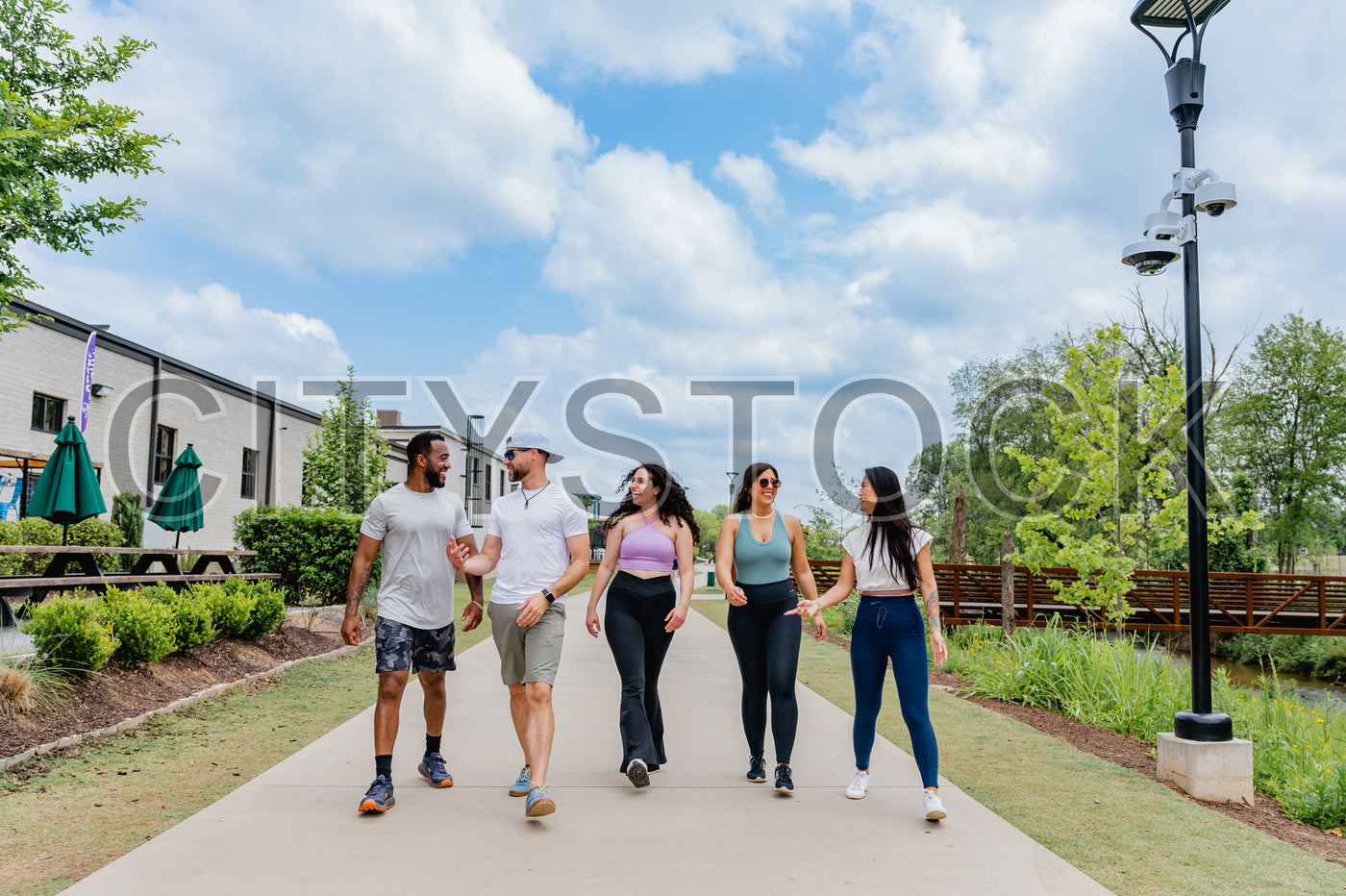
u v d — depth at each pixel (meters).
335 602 13.79
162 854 3.79
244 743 6.05
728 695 8.33
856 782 4.84
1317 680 20.08
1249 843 4.33
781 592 5.03
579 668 10.05
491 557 4.74
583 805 4.62
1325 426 37.22
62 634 6.52
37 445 16.31
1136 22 6.52
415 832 4.12
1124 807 4.94
